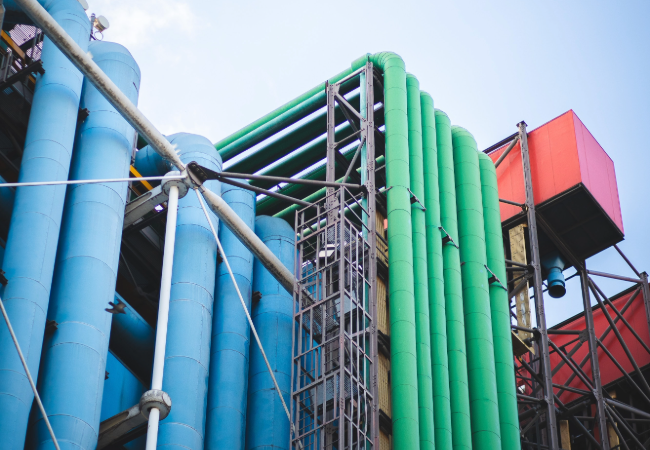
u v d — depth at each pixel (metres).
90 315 29.08
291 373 33.53
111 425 27.91
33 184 27.03
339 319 31.95
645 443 45.41
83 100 34.06
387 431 31.98
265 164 42.72
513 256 44.06
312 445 31.52
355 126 38.91
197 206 35.06
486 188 40.75
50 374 27.73
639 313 48.28
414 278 34.09
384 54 40.28
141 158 36.97
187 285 33.06
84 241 30.42
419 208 35.97
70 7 35.16
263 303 35.97
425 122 39.34
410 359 31.81
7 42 33.81
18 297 27.89
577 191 43.69
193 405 30.59
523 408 45.69
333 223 32.88
